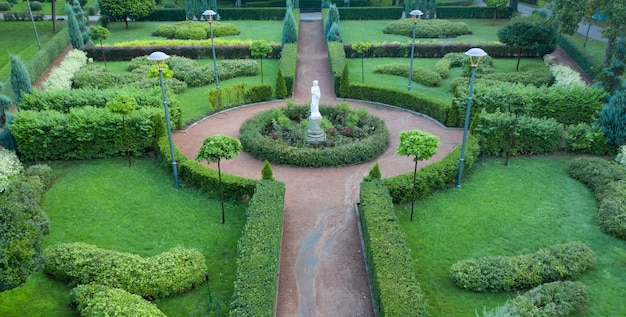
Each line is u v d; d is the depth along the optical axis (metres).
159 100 25.05
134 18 50.59
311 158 21.84
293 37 39.69
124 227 17.59
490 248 16.39
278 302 14.30
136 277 14.21
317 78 34.97
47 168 20.61
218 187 19.27
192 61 35.59
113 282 14.12
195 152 23.58
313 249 16.58
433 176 19.30
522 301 13.15
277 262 14.73
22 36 46.69
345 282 15.09
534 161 22.36
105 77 32.03
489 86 27.02
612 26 29.16
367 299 14.42
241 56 38.84
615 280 14.69
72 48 40.81
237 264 14.90
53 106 25.30
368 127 24.86
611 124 21.98
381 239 15.09
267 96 30.41
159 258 14.83
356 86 30.70
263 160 22.77
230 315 12.41
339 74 31.75
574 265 14.73
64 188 20.20
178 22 48.62
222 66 34.31
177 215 18.30
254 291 13.05
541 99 25.38
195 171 19.70
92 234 17.16
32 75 32.97
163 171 21.53
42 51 35.75
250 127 24.70
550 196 19.39
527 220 17.84
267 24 51.44
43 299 14.07
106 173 21.42
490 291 14.40
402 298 12.76
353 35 46.19
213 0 51.59
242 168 22.09
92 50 37.81
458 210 18.52
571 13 30.33
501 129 22.36
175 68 33.81
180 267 14.59
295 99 31.11
